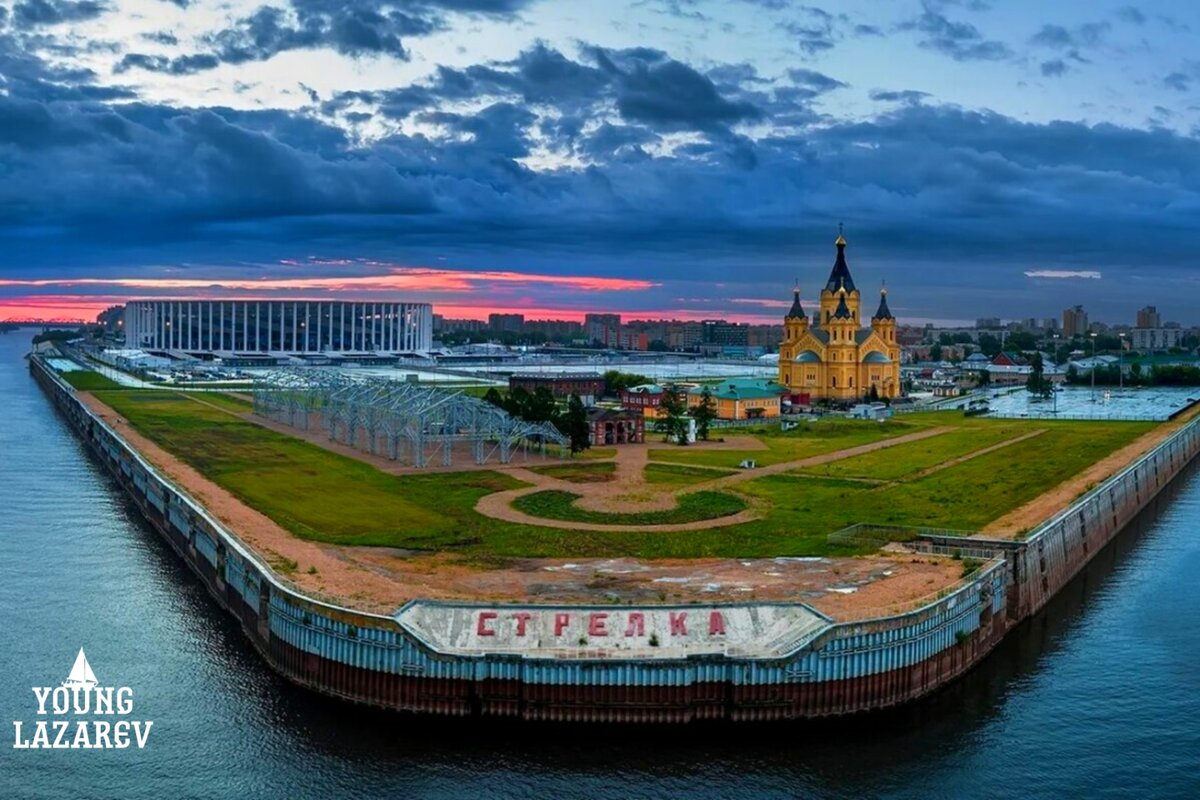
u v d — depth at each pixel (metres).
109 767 94.56
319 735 100.19
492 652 103.44
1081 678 116.19
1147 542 187.12
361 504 181.88
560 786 91.38
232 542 137.50
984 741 100.69
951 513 174.50
